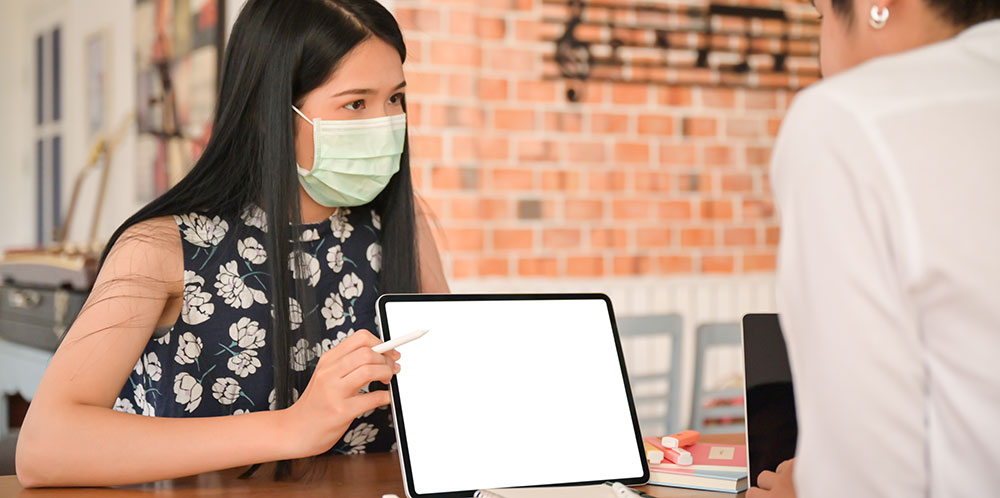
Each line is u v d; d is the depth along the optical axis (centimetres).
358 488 105
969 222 63
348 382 96
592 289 319
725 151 338
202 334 121
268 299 124
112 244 115
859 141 65
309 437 97
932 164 64
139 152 345
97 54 380
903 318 64
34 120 439
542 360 111
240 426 99
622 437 112
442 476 101
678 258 332
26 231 446
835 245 65
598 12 318
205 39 296
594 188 320
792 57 345
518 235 309
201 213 122
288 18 117
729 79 337
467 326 109
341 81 118
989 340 63
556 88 313
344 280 132
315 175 122
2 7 445
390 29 121
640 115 325
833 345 65
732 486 106
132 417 101
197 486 105
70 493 100
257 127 121
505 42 306
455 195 295
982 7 74
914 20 75
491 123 305
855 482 66
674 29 329
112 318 107
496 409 106
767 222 345
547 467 106
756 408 108
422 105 289
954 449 66
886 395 64
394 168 125
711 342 234
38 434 99
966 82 68
